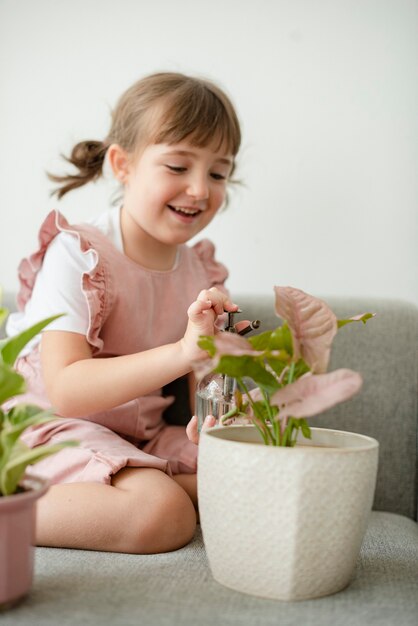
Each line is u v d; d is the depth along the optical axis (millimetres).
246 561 635
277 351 645
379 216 1380
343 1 1377
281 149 1396
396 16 1368
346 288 1389
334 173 1387
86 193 1441
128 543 807
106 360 979
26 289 1180
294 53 1390
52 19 1444
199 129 1110
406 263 1374
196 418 939
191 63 1414
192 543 865
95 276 1082
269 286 1408
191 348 884
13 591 579
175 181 1134
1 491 595
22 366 1136
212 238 1419
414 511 1114
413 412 1130
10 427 612
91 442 971
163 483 862
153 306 1194
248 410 766
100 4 1432
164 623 574
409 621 597
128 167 1206
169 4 1416
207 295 873
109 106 1436
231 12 1401
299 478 609
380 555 802
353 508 628
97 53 1436
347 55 1379
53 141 1448
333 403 560
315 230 1395
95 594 633
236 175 1401
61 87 1445
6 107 1456
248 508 626
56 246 1128
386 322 1159
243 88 1401
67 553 792
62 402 969
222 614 596
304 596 631
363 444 709
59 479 936
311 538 615
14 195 1459
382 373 1140
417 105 1364
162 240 1180
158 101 1140
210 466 654
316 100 1387
